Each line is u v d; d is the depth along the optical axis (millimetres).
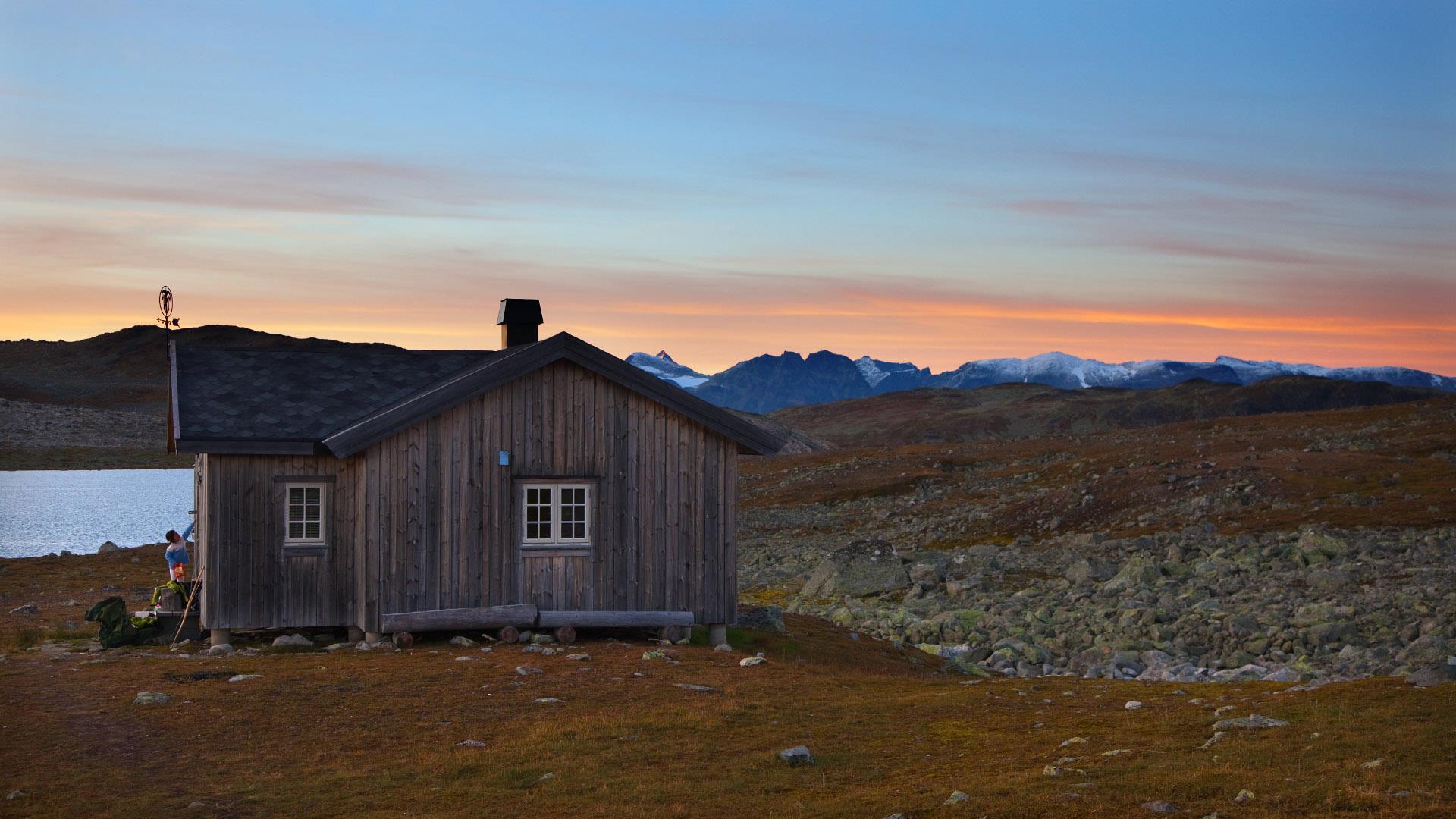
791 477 119562
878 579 48656
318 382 26531
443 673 19906
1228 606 36656
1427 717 13109
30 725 16391
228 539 23625
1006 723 16594
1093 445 113875
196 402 24656
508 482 24109
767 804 12562
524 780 13758
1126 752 13430
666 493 25000
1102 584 44562
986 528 69375
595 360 24359
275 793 13289
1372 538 48531
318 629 25609
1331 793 10672
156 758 14781
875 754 14875
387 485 23406
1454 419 94188
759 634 26750
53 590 37906
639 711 17250
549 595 24250
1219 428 115188
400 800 12992
